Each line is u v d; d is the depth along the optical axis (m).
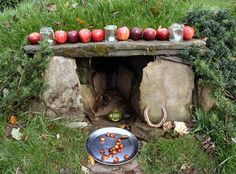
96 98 1.35
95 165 1.06
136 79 1.31
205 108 1.17
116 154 1.08
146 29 1.17
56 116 1.14
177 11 1.32
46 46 1.09
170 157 1.05
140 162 1.07
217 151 1.04
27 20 1.33
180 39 1.17
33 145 1.04
